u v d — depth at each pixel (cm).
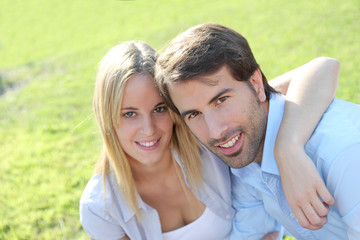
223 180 240
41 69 1056
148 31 1193
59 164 514
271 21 949
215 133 177
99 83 205
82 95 775
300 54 696
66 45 1302
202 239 253
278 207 213
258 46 793
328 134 176
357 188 162
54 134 619
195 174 235
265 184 211
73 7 1861
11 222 405
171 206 250
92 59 1029
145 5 1602
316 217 162
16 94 872
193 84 171
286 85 227
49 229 386
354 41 689
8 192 469
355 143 165
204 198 241
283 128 186
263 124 189
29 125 678
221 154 187
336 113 188
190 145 230
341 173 165
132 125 207
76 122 645
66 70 990
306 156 172
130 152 218
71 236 370
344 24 787
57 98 786
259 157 203
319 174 169
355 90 491
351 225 169
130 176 228
